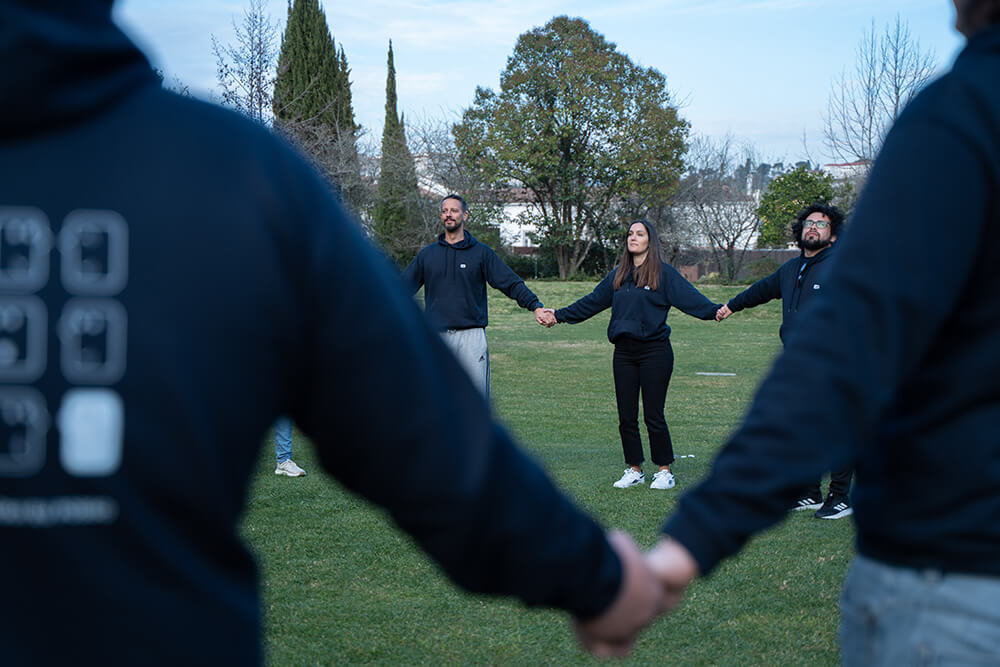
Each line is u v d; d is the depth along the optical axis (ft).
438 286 24.76
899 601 4.32
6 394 2.67
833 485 18.66
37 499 2.66
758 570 14.75
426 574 14.43
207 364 2.77
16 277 2.69
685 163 134.00
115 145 2.80
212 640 2.84
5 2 2.59
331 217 3.14
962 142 4.00
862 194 4.32
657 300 20.90
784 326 20.26
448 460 3.25
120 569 2.70
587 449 26.94
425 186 151.33
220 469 2.84
